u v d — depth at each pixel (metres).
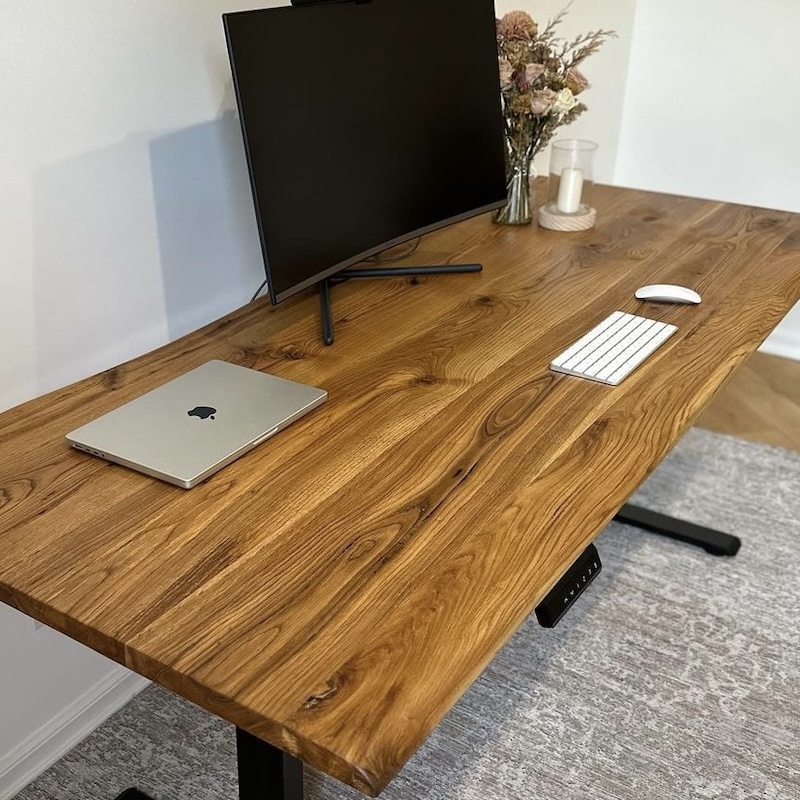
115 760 1.66
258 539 1.04
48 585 0.97
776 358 3.08
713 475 2.44
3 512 1.08
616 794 1.59
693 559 2.14
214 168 1.67
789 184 3.02
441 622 0.92
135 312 1.59
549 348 1.47
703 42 2.96
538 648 1.88
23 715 1.58
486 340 1.49
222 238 1.73
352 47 1.49
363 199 1.55
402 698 0.83
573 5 2.73
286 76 1.38
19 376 1.43
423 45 1.62
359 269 1.72
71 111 1.38
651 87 3.12
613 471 1.16
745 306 1.62
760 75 2.92
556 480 1.14
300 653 0.88
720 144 3.08
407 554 1.01
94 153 1.43
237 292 1.81
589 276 1.74
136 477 1.15
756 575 2.10
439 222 1.73
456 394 1.33
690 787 1.61
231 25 1.28
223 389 1.32
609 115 3.11
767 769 1.64
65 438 1.22
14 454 1.19
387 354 1.45
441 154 1.70
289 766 1.20
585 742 1.69
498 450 1.20
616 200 2.18
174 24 1.51
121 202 1.50
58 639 1.60
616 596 2.02
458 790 1.59
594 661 1.86
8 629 1.50
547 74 1.87
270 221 1.38
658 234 1.96
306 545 1.03
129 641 0.89
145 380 1.37
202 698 0.85
